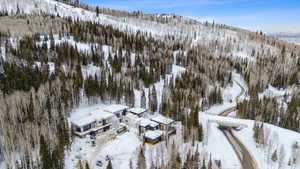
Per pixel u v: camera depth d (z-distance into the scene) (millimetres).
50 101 66562
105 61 116500
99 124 65375
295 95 111938
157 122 67750
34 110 59938
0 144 48281
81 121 63188
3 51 100875
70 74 87625
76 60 104875
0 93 63750
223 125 75125
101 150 56219
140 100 92438
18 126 52688
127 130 67375
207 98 106375
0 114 52156
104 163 50938
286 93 130500
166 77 122062
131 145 59094
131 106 85750
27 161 44469
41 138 44875
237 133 70688
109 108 75188
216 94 108312
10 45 102188
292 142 62969
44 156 44281
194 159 50969
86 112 74188
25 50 101188
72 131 60000
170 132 65625
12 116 54312
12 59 88250
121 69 109625
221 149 60500
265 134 65812
